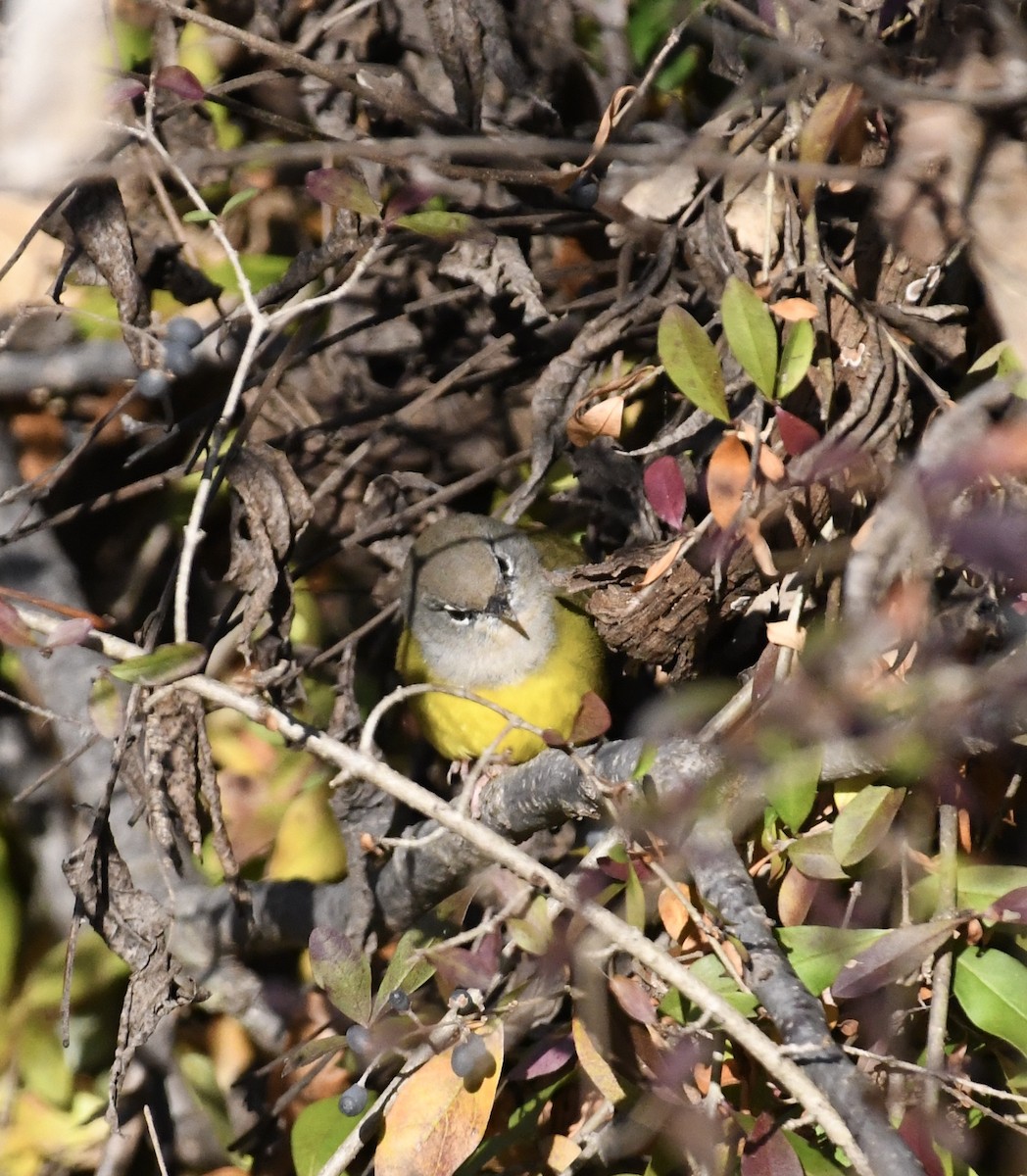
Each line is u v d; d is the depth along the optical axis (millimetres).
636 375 7809
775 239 8039
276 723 6102
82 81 5492
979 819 7344
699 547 7543
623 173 8359
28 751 10445
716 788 6473
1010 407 7191
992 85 6840
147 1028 7363
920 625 6812
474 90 8773
